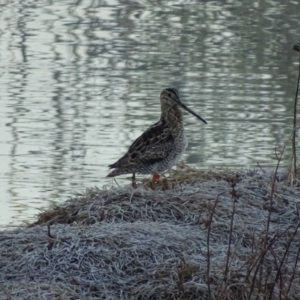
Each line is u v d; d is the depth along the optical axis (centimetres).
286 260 967
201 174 1239
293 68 2064
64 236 1001
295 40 2270
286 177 1228
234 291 912
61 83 1978
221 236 1033
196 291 912
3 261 972
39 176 1491
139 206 1097
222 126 1730
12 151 1612
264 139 1656
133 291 927
